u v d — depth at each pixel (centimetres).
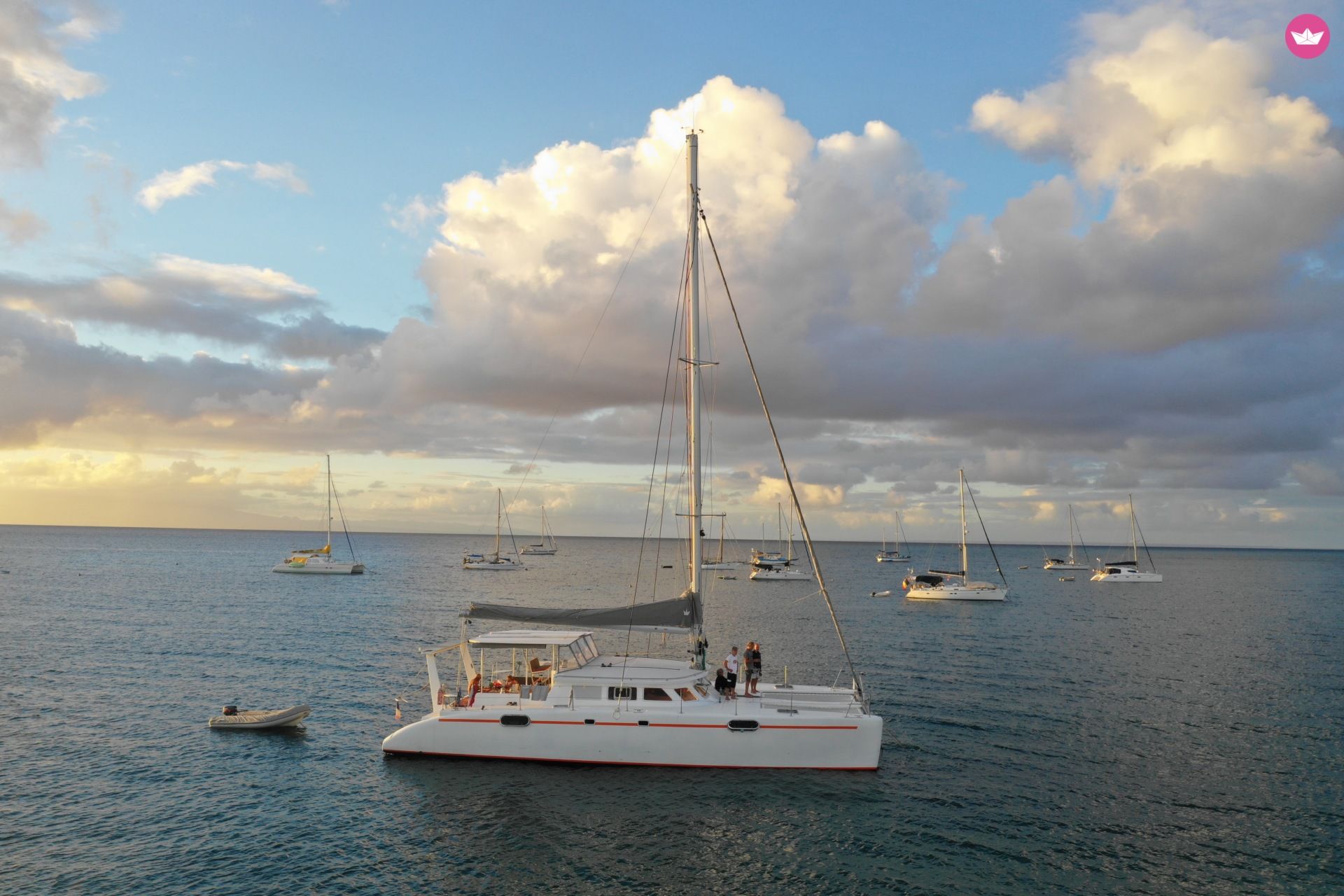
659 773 2347
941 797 2256
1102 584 12569
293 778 2383
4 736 2859
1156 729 3033
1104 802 2245
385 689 3706
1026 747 2766
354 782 2330
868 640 5534
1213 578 15200
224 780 2375
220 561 15988
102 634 5494
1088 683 3947
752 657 2602
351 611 7094
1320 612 7900
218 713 3216
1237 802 2252
